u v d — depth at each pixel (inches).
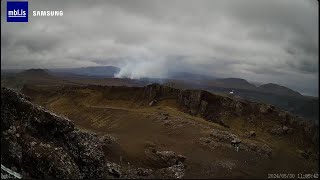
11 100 1612.9
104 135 2554.1
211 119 3366.1
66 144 1674.5
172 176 1780.3
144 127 3004.4
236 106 3398.1
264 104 3331.7
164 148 2335.1
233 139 2541.8
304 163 2258.9
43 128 1638.8
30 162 1455.5
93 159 1680.6
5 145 1460.4
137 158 2042.3
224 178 1770.4
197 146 2413.9
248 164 2094.0
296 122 2997.0
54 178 1448.1
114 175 1702.8
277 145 2694.4
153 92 3996.1
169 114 3319.4
